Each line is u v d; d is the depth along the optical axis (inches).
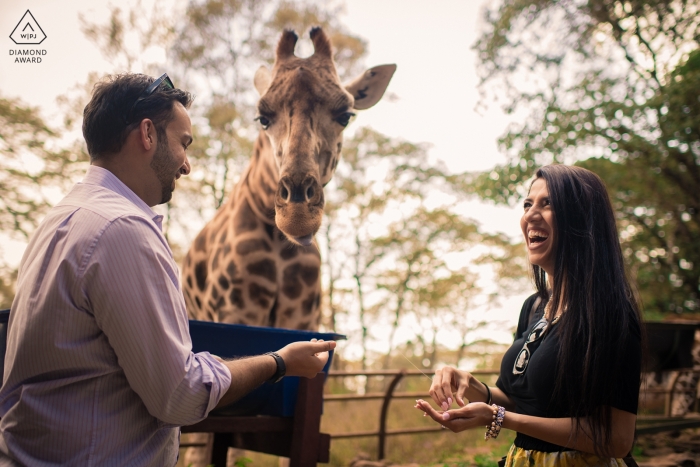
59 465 61.6
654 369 258.4
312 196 134.8
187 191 607.5
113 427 63.1
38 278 62.9
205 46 623.8
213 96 629.6
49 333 61.4
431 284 789.9
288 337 105.8
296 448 110.1
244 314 161.8
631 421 72.1
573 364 72.9
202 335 102.8
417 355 809.5
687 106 421.1
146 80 71.3
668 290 482.6
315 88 144.8
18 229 467.8
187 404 62.1
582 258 75.6
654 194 466.9
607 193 79.4
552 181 79.7
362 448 268.1
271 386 112.6
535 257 82.6
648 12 454.3
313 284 170.4
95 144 70.2
